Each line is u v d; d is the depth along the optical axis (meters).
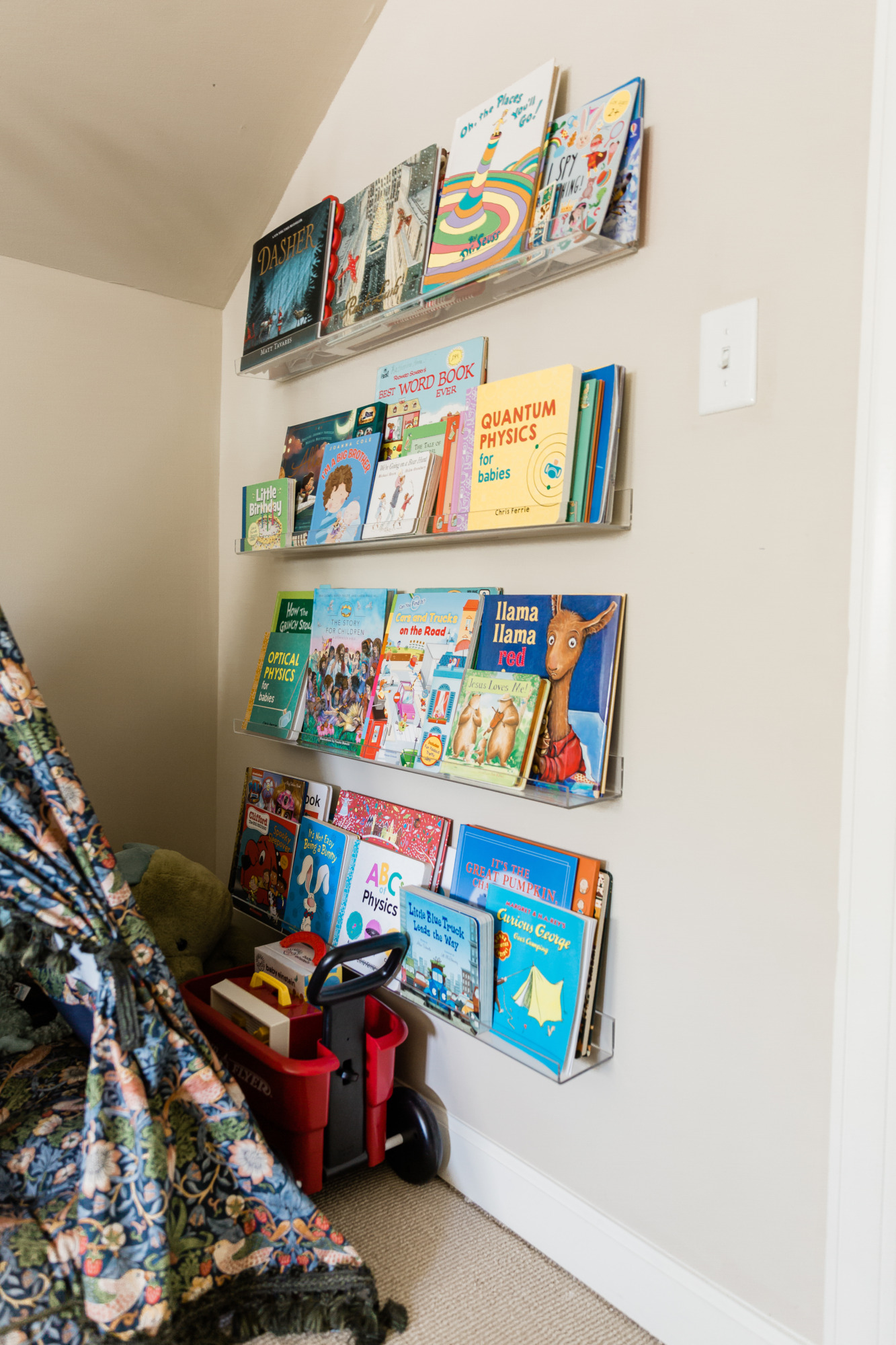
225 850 2.39
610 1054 1.33
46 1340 1.10
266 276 1.94
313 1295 1.29
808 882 1.09
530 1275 1.41
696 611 1.20
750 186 1.13
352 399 1.87
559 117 1.37
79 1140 1.25
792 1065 1.11
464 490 1.49
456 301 1.51
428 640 1.59
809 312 1.07
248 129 1.88
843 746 1.05
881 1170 1.03
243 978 1.81
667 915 1.25
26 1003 1.52
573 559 1.38
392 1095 1.67
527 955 1.38
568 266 1.34
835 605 1.06
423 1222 1.53
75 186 1.87
